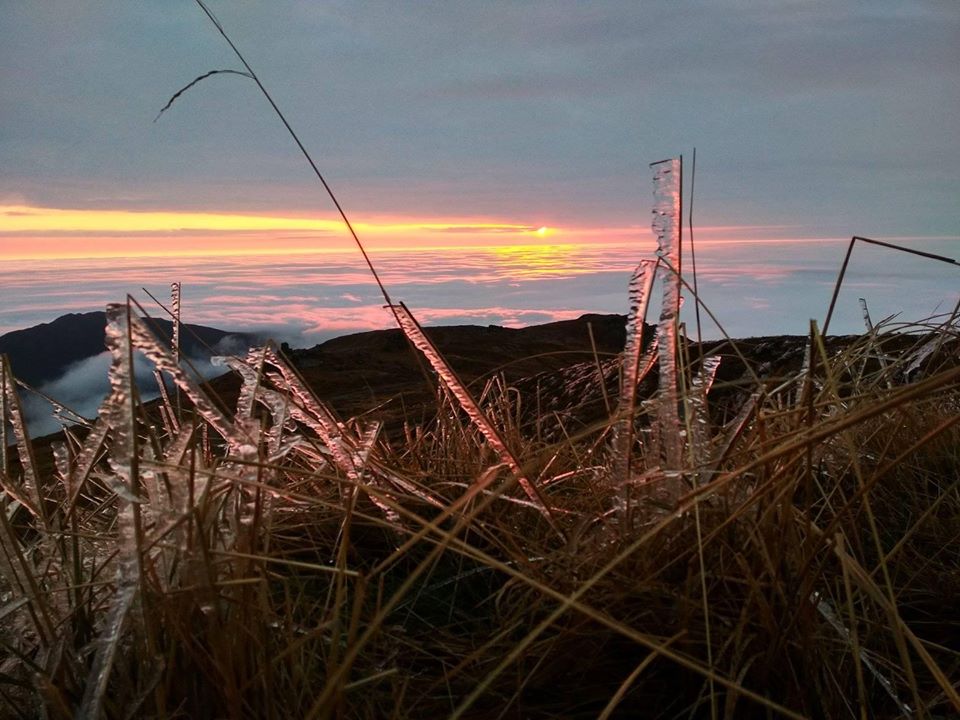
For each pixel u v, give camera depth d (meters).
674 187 1.40
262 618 1.10
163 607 1.08
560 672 1.29
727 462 1.62
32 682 1.07
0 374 1.37
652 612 1.26
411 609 1.48
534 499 1.59
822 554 1.41
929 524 1.75
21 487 1.40
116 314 1.06
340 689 0.95
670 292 1.41
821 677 1.22
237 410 1.34
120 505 1.06
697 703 1.13
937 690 1.22
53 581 1.34
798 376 1.43
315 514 1.87
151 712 1.06
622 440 1.43
